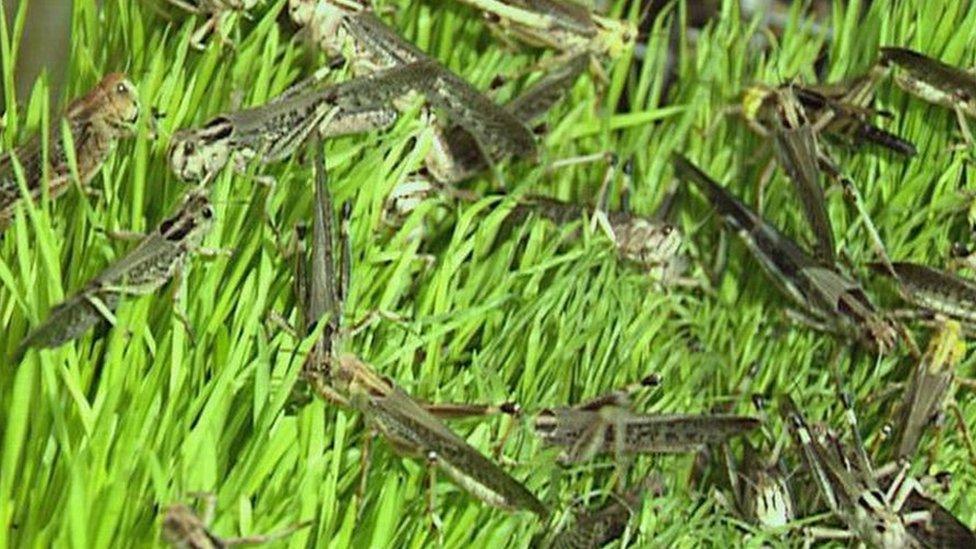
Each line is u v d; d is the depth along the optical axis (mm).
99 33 872
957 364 884
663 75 987
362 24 866
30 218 809
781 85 924
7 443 763
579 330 865
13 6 909
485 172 906
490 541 806
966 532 834
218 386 779
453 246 847
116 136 808
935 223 917
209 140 812
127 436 766
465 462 795
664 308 902
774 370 910
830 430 872
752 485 852
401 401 796
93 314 779
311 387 797
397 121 865
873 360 901
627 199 925
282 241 829
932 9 938
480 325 862
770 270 906
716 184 922
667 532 821
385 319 834
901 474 847
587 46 928
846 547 858
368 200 842
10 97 835
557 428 833
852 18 953
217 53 848
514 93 945
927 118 927
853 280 897
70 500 743
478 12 932
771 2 1029
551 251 879
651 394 875
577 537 824
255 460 778
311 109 831
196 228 788
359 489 792
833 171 912
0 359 798
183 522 735
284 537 771
